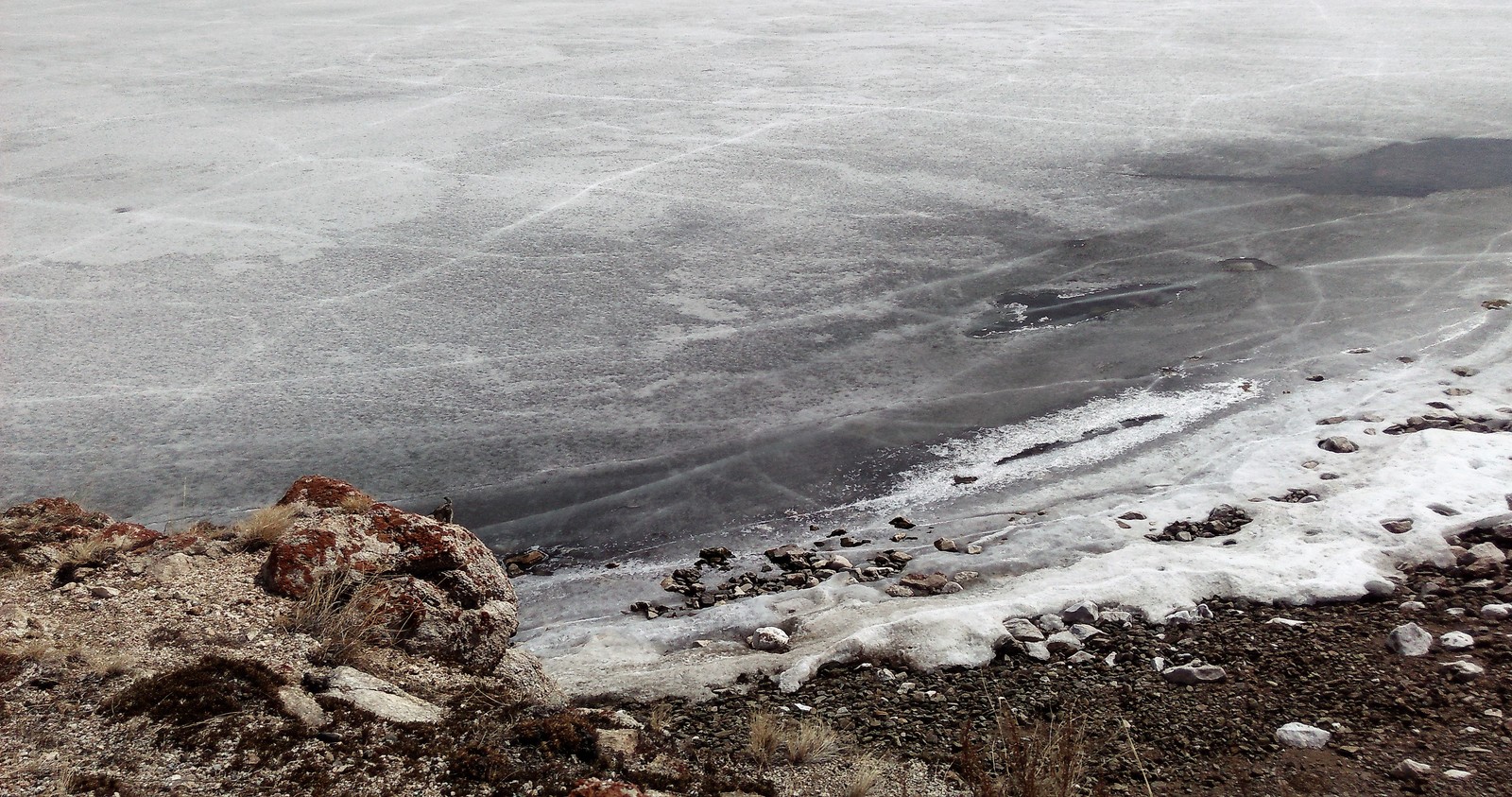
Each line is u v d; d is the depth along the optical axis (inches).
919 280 485.1
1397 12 1187.3
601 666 223.6
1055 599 230.8
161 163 707.4
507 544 298.4
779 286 481.7
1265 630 216.7
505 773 149.6
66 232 578.2
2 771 140.2
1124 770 174.9
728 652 228.2
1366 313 420.8
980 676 206.8
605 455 343.3
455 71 989.8
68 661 167.9
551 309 462.0
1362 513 261.4
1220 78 872.9
